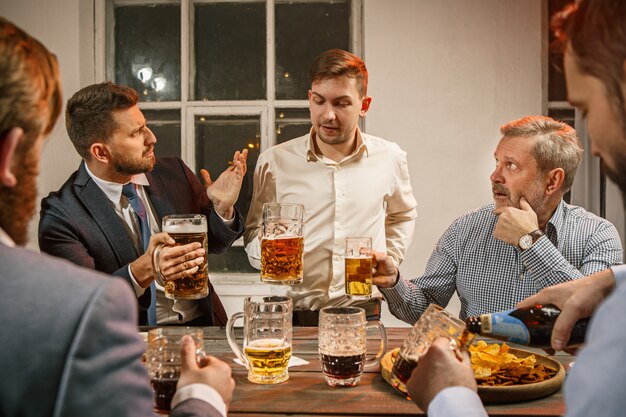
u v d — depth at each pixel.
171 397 1.06
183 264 1.60
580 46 0.65
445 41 2.93
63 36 2.99
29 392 0.58
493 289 1.96
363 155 2.36
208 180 2.26
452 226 2.10
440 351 0.91
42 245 1.97
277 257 1.70
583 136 2.97
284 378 1.35
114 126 1.97
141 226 2.14
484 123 2.95
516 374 1.25
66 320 0.60
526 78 2.93
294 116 3.15
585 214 1.96
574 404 0.58
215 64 3.16
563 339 1.06
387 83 2.95
